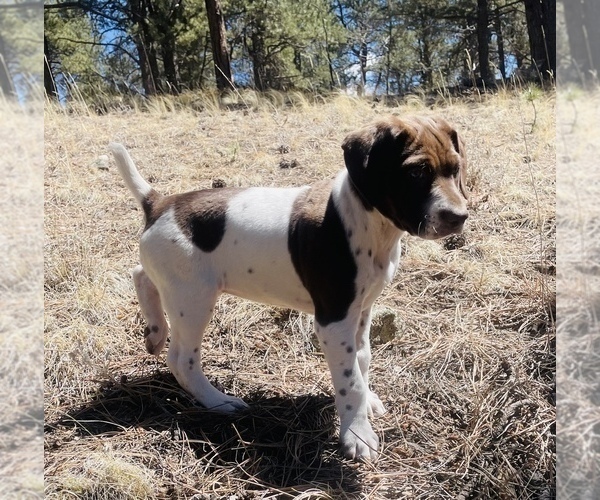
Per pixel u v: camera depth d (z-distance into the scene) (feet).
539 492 2.07
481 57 19.72
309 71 25.23
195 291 2.43
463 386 2.62
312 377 2.76
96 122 6.81
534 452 2.19
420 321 3.09
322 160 5.14
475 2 21.26
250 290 2.45
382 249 2.24
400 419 2.45
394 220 2.12
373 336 2.91
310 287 2.28
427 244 3.71
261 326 3.11
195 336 2.49
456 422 2.44
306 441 2.35
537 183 4.50
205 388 2.54
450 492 2.09
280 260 2.35
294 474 2.21
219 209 2.44
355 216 2.19
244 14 20.39
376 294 2.33
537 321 3.00
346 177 2.24
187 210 2.47
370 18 27.63
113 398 2.60
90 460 2.12
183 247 2.42
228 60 11.73
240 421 2.45
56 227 4.07
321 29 23.36
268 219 2.37
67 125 6.44
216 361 2.88
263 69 22.26
